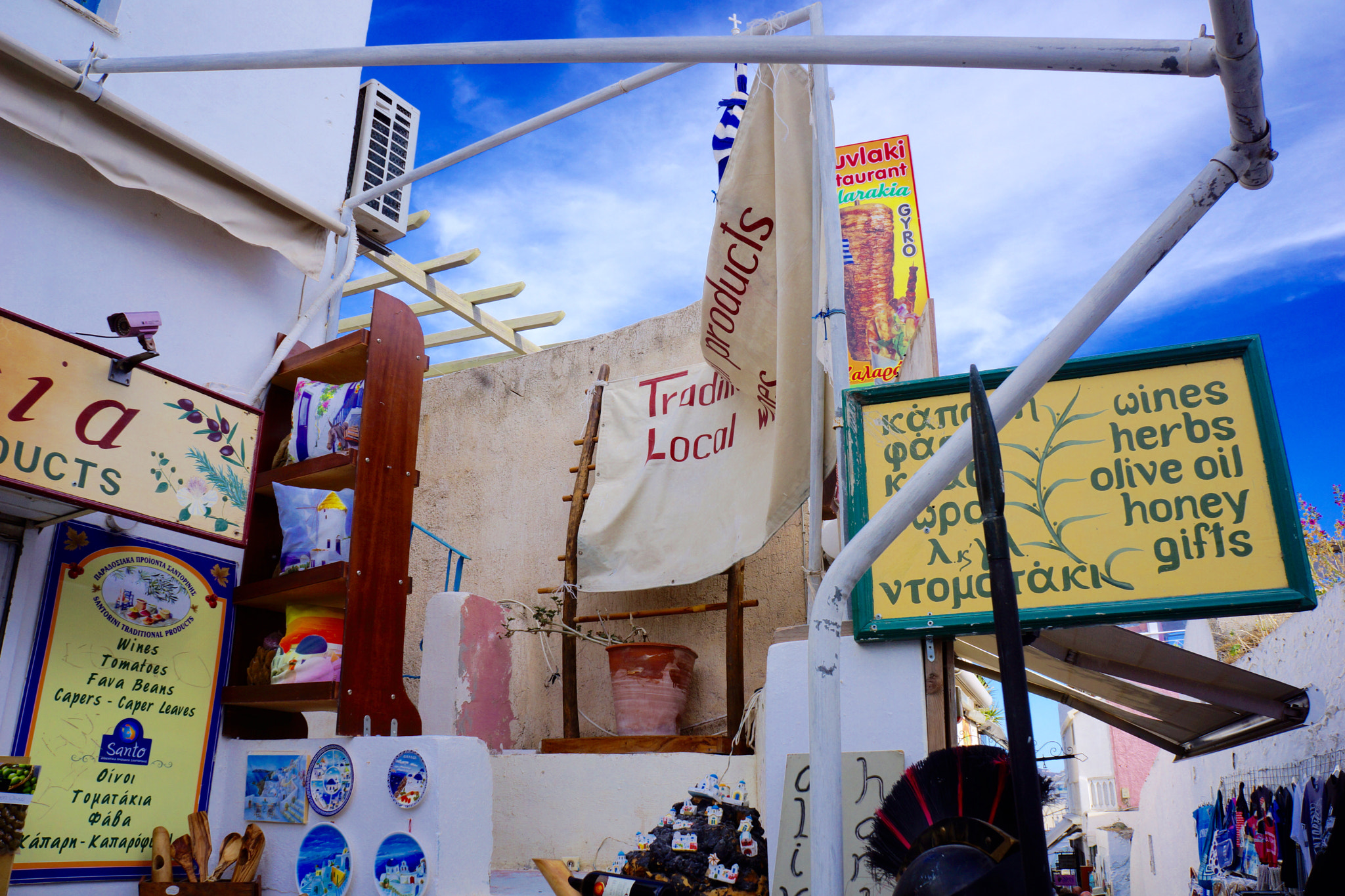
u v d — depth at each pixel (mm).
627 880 2109
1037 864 1035
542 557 6742
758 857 3811
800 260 4336
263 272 4977
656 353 6789
